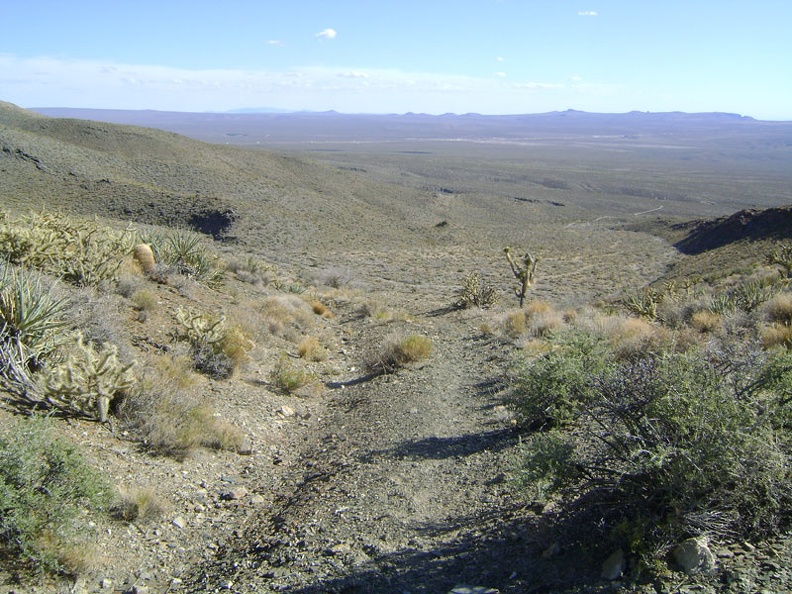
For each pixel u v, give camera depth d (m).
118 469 6.55
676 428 4.67
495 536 5.13
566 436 6.59
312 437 9.15
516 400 8.43
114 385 7.52
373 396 10.98
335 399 11.23
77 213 64.06
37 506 4.86
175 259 16.66
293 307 17.81
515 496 5.85
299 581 4.81
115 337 9.38
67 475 5.29
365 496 6.50
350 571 4.87
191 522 6.12
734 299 14.38
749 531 4.22
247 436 8.68
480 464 7.15
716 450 4.24
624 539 4.29
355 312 21.19
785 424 4.78
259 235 62.84
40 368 7.79
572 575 4.24
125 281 12.44
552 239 84.19
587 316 16.00
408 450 7.96
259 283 20.67
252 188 96.38
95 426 7.25
